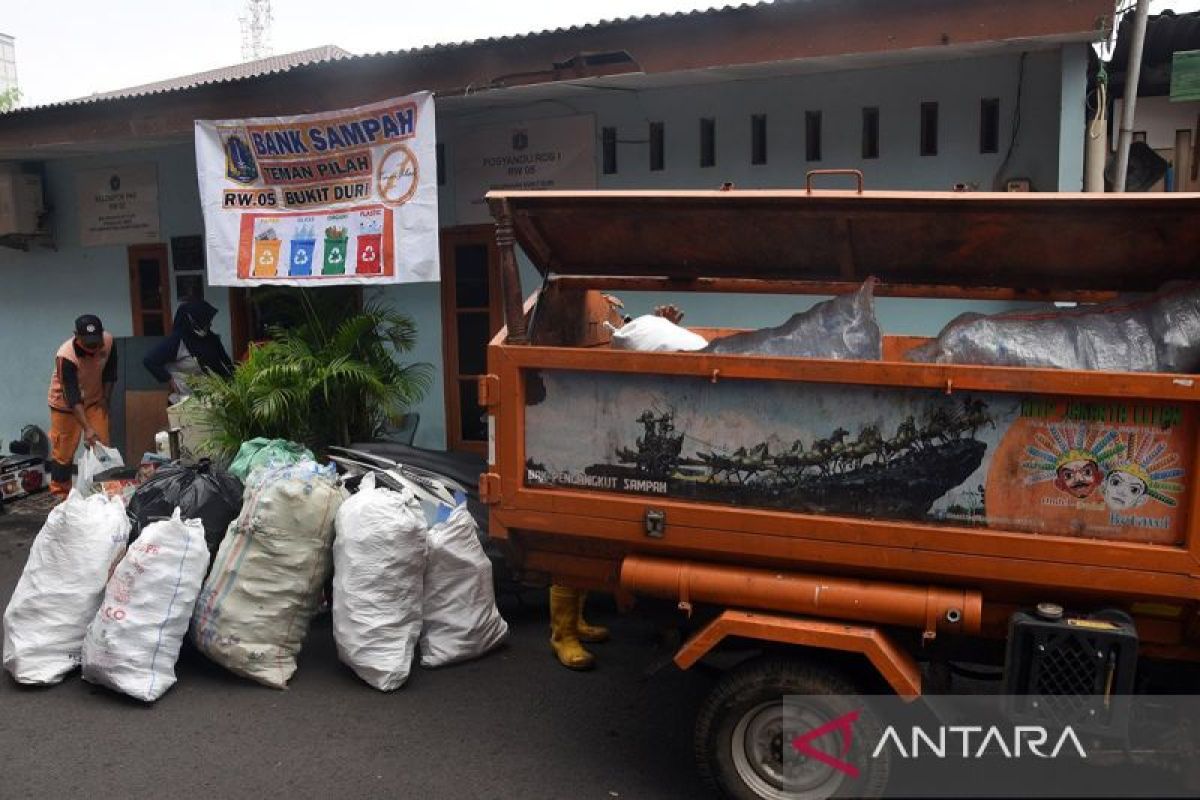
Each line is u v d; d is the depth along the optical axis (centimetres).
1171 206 322
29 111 797
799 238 392
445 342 775
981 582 320
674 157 679
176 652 449
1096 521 306
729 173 666
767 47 582
